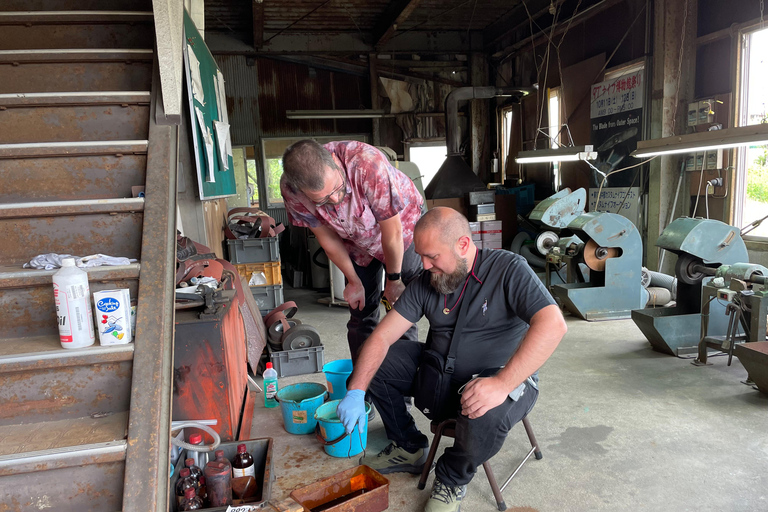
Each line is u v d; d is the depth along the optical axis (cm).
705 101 506
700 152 518
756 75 475
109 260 169
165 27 194
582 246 450
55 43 250
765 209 477
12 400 150
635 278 445
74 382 152
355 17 859
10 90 228
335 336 438
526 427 216
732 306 306
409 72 949
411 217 247
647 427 248
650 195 570
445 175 746
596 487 200
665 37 537
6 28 247
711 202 523
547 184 814
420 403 196
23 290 164
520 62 880
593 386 301
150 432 136
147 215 174
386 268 232
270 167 946
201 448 179
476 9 846
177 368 199
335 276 555
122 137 212
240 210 498
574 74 721
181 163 321
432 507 179
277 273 408
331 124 945
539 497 194
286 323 359
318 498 188
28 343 157
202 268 237
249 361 288
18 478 133
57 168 193
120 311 152
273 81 917
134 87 232
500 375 163
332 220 225
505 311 181
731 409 264
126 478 129
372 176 206
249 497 183
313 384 272
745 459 216
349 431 175
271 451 189
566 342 387
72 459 132
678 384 300
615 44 641
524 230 760
